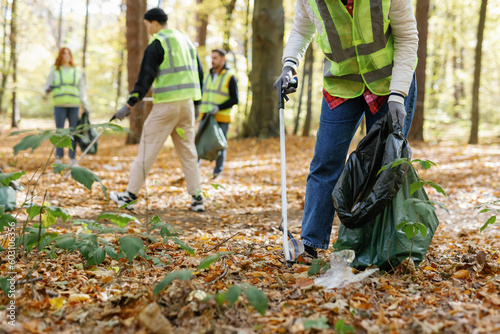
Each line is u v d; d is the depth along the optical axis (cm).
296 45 263
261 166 898
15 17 1744
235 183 666
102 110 3000
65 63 684
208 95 651
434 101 2331
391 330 162
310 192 253
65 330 165
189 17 1856
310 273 212
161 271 233
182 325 169
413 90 240
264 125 1413
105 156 1011
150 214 421
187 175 449
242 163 949
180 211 448
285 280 219
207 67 1802
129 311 178
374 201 218
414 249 220
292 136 1472
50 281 210
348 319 174
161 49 407
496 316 163
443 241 344
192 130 444
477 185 672
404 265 221
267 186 648
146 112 1290
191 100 430
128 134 1347
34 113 3198
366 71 232
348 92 240
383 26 220
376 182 219
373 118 241
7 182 196
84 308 182
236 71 1883
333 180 249
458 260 266
